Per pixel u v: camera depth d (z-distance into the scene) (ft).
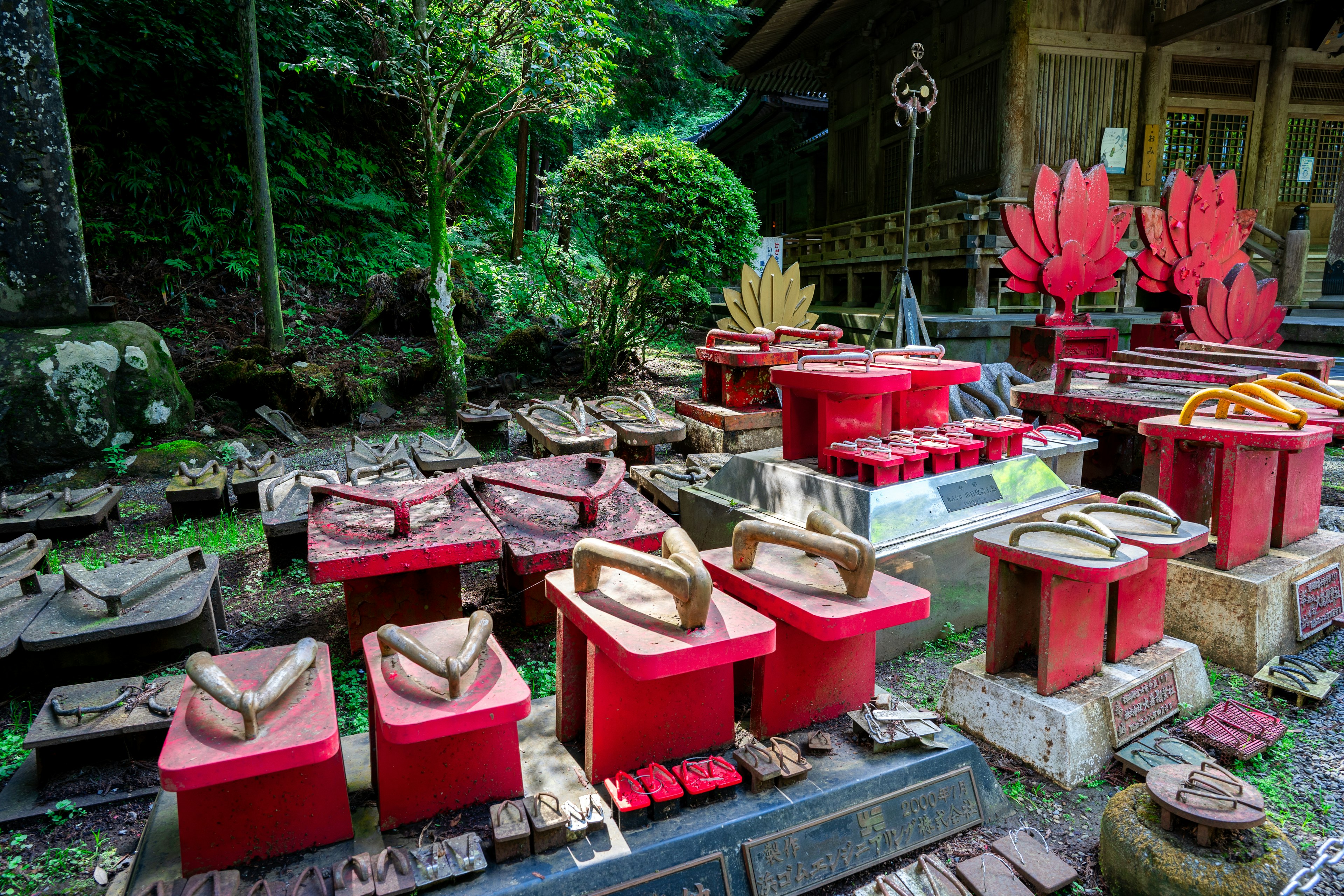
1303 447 10.00
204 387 29.53
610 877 6.28
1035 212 18.52
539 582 11.89
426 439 19.90
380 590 11.09
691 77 57.72
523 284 39.29
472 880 6.12
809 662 8.07
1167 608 11.46
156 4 37.81
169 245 36.99
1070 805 8.00
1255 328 21.29
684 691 7.51
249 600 13.60
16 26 23.18
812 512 8.43
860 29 53.36
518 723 8.44
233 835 6.37
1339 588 11.79
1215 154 43.04
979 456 12.62
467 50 25.26
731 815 6.81
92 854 7.52
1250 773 8.52
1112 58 40.27
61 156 24.32
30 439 22.35
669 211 30.04
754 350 18.75
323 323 37.45
